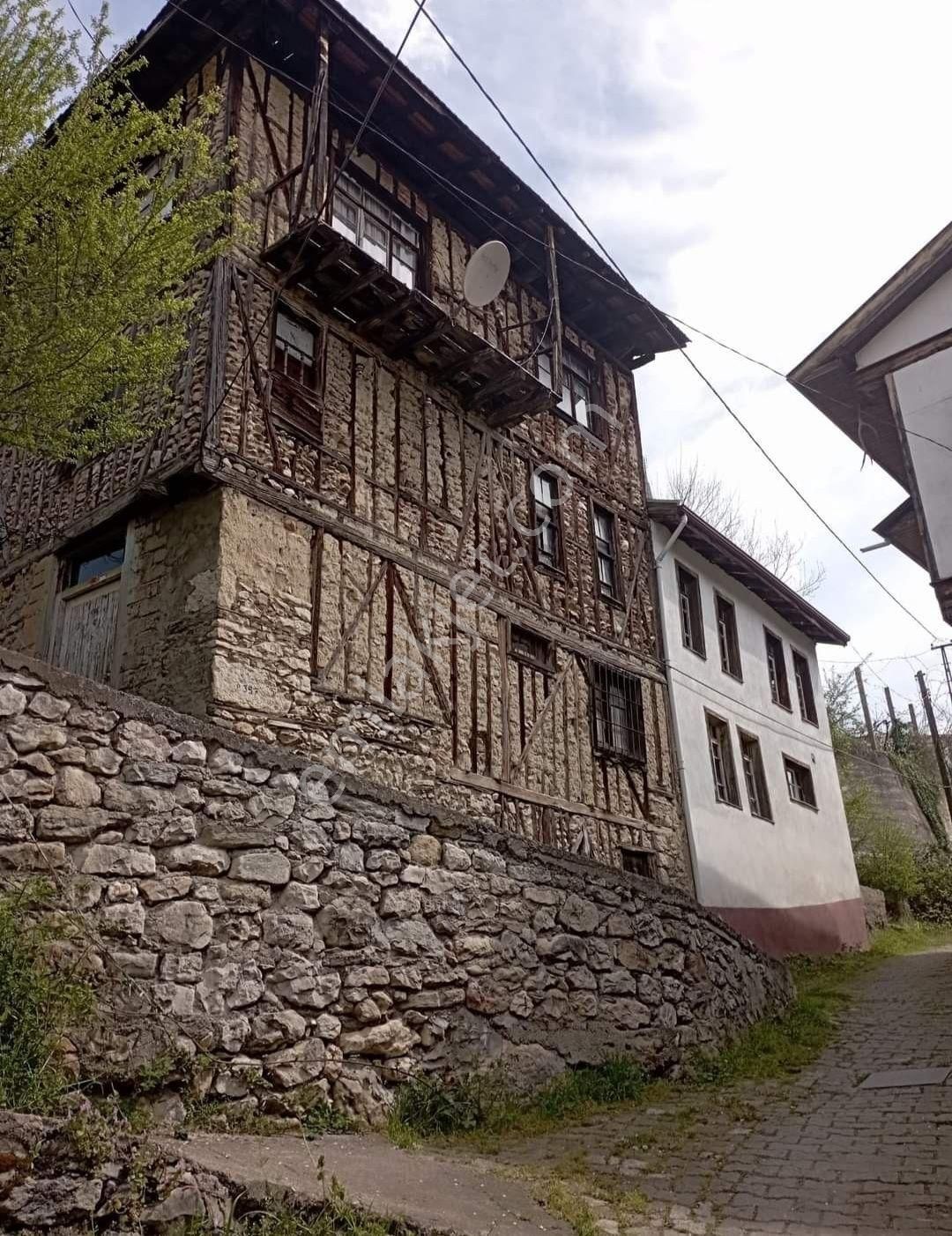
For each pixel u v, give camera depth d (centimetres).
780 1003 931
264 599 839
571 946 675
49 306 639
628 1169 484
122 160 669
